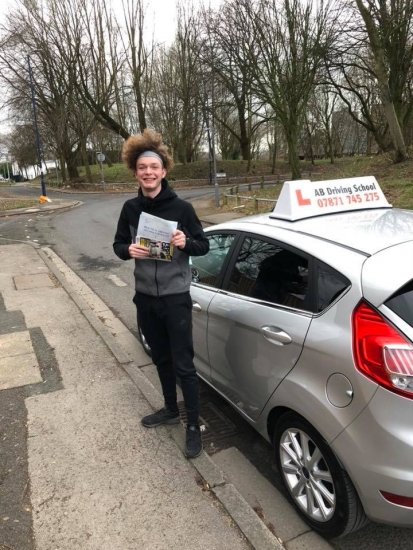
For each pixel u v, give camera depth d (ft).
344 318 6.60
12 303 19.76
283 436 8.00
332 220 8.85
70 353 14.42
